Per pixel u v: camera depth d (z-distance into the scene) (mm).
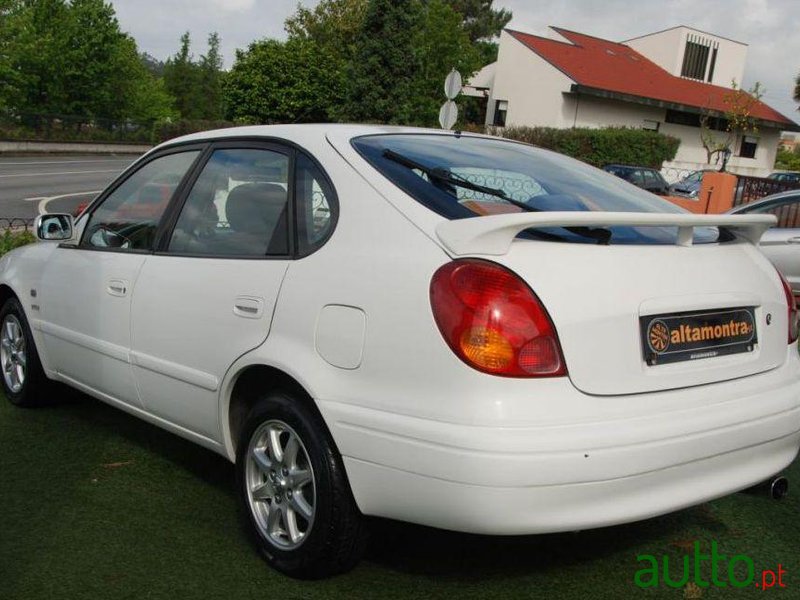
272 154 3432
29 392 4777
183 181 3820
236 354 3156
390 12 29469
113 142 44156
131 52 57156
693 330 2795
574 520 2473
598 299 2588
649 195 3648
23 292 4684
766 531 3586
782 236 8961
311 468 2867
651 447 2551
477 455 2408
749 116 36250
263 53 31672
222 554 3162
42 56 48188
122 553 3137
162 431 4562
